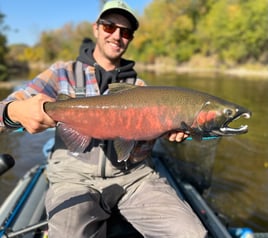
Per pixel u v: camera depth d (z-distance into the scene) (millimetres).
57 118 821
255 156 2488
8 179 2176
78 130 855
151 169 1035
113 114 837
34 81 1011
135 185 982
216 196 1869
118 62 1120
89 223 829
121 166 962
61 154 967
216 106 823
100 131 854
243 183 2045
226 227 1165
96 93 1029
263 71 13852
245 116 831
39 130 803
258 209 1751
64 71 1047
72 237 783
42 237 958
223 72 14453
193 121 829
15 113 795
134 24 1080
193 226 824
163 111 833
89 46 1115
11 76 14508
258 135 3012
